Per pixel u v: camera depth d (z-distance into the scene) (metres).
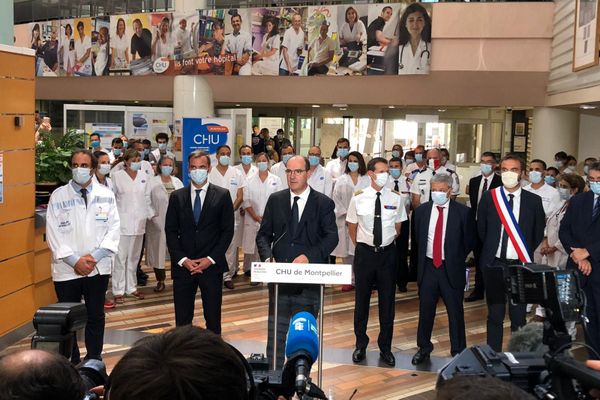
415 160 8.76
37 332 1.80
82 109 11.77
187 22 11.34
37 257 5.39
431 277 4.64
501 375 1.36
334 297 6.86
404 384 4.38
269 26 10.82
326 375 4.53
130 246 6.56
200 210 4.52
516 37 9.94
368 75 10.49
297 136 14.38
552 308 1.59
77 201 4.22
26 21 13.21
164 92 12.25
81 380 1.09
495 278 1.97
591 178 4.41
